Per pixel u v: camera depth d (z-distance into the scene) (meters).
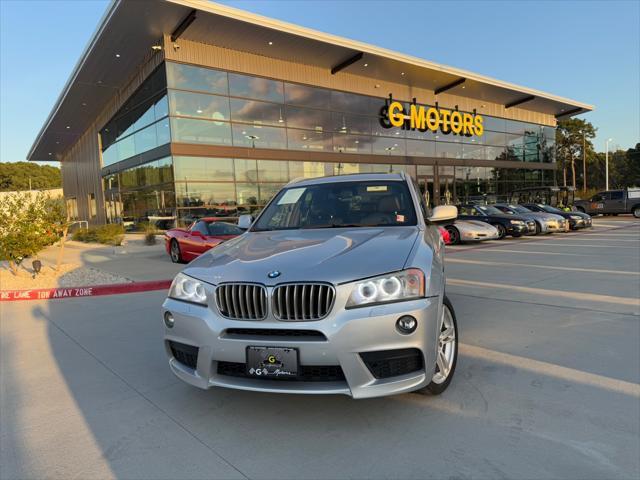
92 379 3.71
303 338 2.49
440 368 3.06
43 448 2.62
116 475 2.32
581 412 2.79
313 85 22.67
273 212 4.34
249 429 2.74
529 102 32.72
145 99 20.28
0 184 82.31
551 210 19.84
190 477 2.27
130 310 6.43
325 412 2.91
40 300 7.61
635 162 70.94
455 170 29.78
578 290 6.49
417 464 2.30
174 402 3.19
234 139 19.91
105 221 28.14
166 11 16.02
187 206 18.52
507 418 2.75
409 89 27.02
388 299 2.54
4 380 3.76
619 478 2.12
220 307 2.68
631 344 4.05
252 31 18.16
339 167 23.73
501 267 9.05
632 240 13.93
